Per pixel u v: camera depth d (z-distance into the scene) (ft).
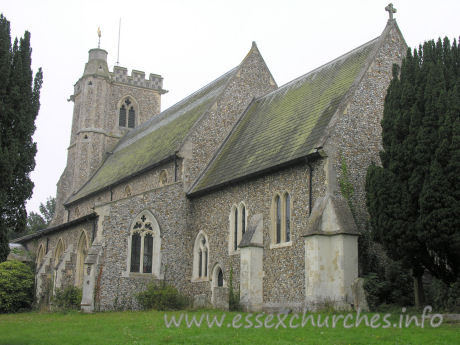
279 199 76.28
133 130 164.96
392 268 65.98
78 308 87.86
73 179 156.97
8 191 61.31
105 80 165.89
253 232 77.10
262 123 96.68
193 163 98.89
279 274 73.15
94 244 86.43
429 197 55.01
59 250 112.37
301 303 68.33
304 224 70.28
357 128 73.20
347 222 65.98
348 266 64.23
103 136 162.09
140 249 90.38
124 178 115.75
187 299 87.71
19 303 103.91
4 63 60.49
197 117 107.96
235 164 89.92
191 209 96.17
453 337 43.01
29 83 64.49
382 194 59.98
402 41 81.51
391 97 64.39
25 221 63.21
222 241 86.38
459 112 56.34
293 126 83.41
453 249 53.98
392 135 61.98
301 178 72.49
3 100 60.70
